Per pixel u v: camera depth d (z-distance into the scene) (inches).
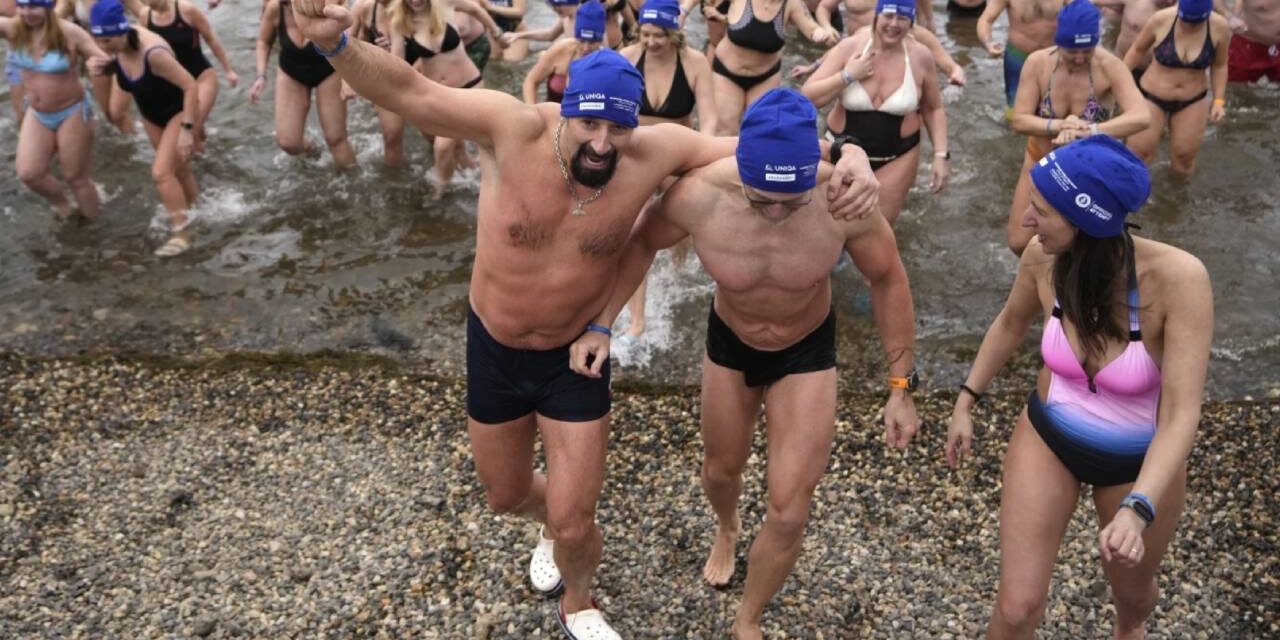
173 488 207.8
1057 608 174.7
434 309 272.8
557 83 301.9
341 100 331.9
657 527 195.3
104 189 332.2
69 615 176.4
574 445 150.8
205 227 311.3
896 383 156.7
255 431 225.3
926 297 274.1
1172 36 313.1
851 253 148.3
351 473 211.2
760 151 131.5
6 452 218.7
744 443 162.2
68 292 281.1
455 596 179.6
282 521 198.1
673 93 264.8
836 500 201.6
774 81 309.3
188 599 179.8
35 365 249.4
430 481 208.1
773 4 300.4
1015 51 354.9
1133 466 135.3
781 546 153.8
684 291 276.1
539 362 151.6
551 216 140.1
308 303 275.7
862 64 257.0
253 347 257.8
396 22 315.6
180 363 250.2
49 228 311.6
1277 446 215.0
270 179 337.1
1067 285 130.2
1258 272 281.6
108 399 237.0
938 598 178.5
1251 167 336.2
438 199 326.0
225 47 425.7
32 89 300.0
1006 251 293.4
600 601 179.0
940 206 315.9
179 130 304.5
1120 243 127.8
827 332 153.9
